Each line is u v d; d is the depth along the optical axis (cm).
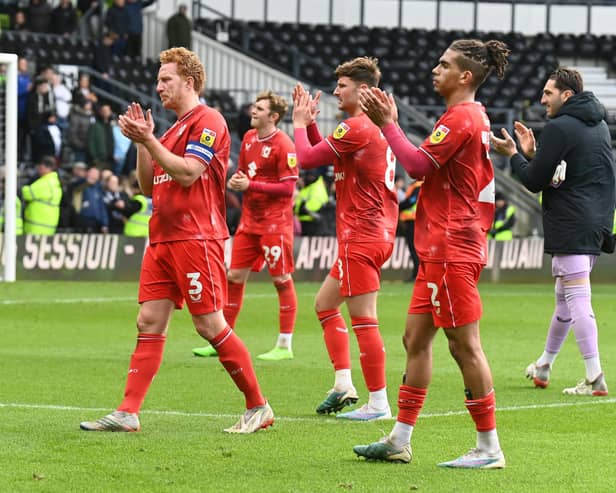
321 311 1573
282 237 2123
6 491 1067
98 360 2061
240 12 5969
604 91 6066
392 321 2878
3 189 3753
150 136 1298
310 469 1182
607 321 2991
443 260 1180
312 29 5988
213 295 1352
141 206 3881
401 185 4381
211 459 1219
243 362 1372
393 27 6175
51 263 3766
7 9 5172
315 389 1764
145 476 1136
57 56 4912
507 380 1906
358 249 1515
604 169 1725
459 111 1181
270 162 2116
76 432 1355
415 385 1213
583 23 6347
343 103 1527
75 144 4150
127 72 4991
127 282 3825
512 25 6297
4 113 3709
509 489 1111
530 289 4062
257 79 5516
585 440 1370
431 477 1155
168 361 2067
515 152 1694
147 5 5162
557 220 1727
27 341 2338
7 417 1457
